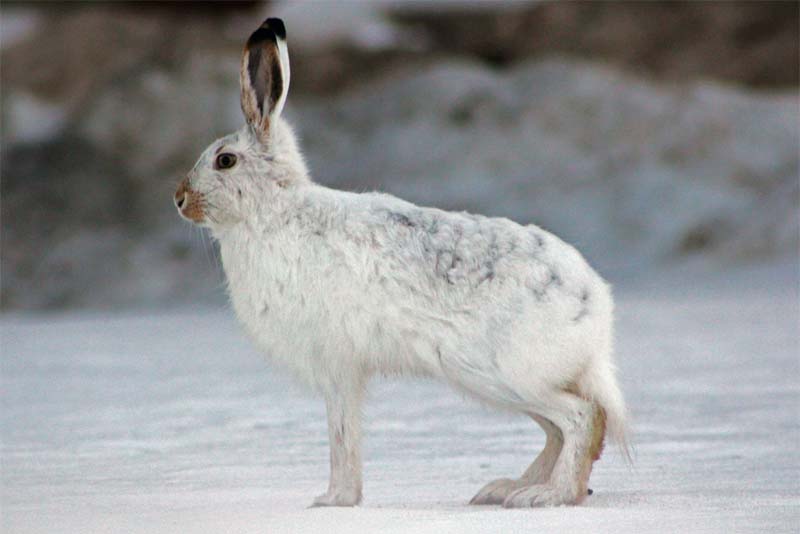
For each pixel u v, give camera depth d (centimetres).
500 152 6259
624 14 7494
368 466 1445
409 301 1191
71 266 5159
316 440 1666
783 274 4681
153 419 1917
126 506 1197
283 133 1283
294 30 7756
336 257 1211
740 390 2097
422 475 1384
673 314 3716
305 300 1216
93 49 7194
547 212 5700
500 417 1814
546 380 1187
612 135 6250
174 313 4500
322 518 1070
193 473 1424
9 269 5153
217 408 2020
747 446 1538
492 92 6781
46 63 7181
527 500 1170
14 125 6391
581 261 1220
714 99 6462
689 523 1029
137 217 5538
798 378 2247
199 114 6006
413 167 6284
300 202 1246
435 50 7775
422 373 1227
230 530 1029
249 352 2989
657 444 1562
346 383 1222
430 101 6794
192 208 1265
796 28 7212
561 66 6850
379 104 6925
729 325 3344
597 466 1408
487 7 7762
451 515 1080
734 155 5956
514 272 1184
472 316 1181
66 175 5688
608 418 1214
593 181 5909
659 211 5566
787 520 1046
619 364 2520
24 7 7581
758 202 5544
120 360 2884
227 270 1279
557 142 6269
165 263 5150
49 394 2284
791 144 6038
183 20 7581
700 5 7344
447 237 1203
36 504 1220
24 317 4622
